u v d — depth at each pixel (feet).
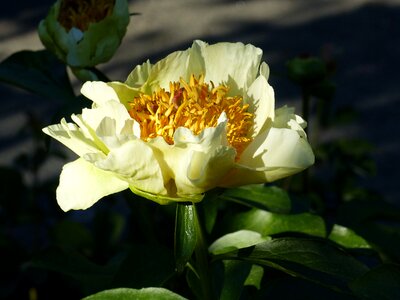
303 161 1.41
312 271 1.53
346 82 5.93
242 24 6.58
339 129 5.37
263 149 1.44
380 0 6.75
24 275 2.27
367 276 1.41
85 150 1.45
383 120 5.52
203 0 6.83
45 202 2.91
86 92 1.49
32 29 6.54
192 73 1.59
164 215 2.24
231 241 1.72
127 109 1.55
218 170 1.38
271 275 1.76
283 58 6.20
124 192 1.94
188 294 1.88
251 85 1.53
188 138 1.36
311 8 6.73
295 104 5.58
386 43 6.32
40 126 3.04
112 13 2.05
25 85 2.14
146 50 6.26
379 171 5.08
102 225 2.52
